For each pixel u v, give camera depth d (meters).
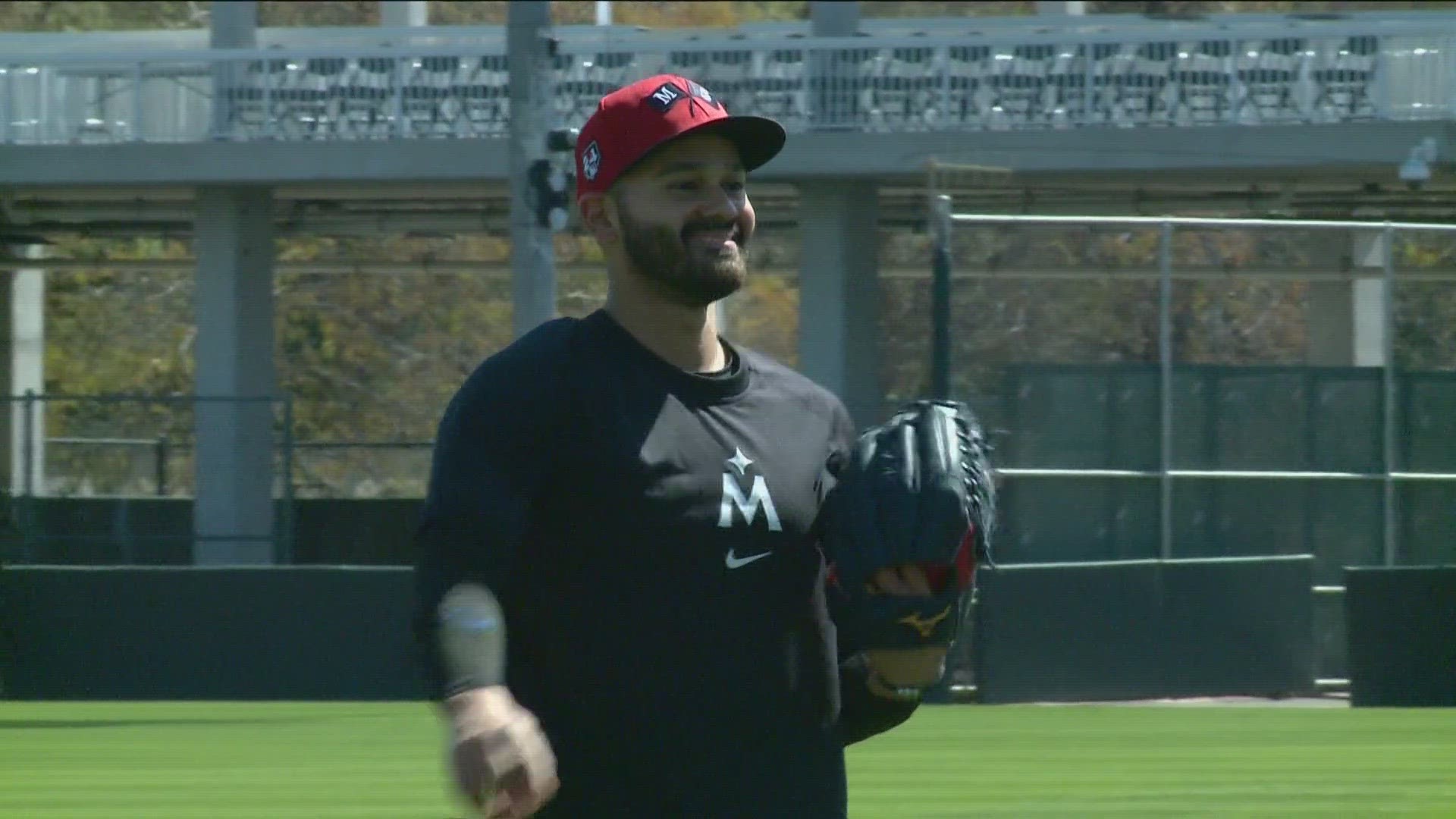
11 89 92.25
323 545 107.69
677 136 11.31
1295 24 87.19
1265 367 65.56
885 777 40.97
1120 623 60.03
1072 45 82.81
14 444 113.50
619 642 11.09
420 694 58.03
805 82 85.44
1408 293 66.62
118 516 89.31
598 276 154.62
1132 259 121.19
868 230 89.88
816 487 11.67
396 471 168.62
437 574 10.93
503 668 10.83
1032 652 59.00
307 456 158.38
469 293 172.38
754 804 11.18
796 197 99.00
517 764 10.09
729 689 11.16
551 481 11.19
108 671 58.47
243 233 95.56
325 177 89.19
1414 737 48.97
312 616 58.44
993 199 94.81
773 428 11.62
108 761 42.97
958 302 69.56
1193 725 52.03
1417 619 58.38
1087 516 64.25
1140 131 81.38
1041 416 64.38
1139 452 64.50
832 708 11.73
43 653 58.72
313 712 54.44
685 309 11.63
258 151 89.75
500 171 87.69
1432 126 78.06
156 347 173.75
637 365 11.39
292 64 90.19
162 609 58.66
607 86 85.44
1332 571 66.00
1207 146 80.62
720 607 11.17
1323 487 66.00
